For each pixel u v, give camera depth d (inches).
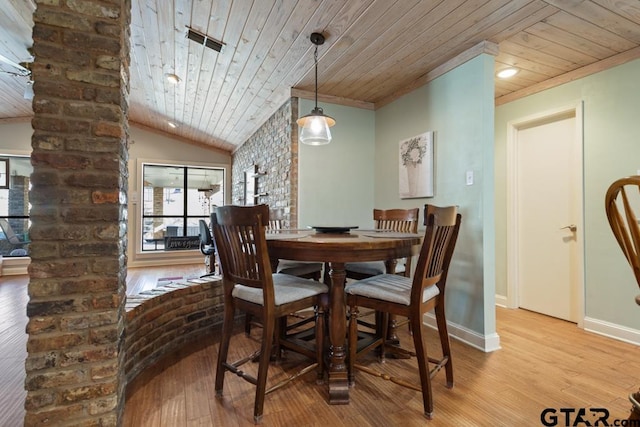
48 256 49.5
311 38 95.0
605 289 102.7
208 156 258.5
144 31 103.3
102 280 52.1
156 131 241.4
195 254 245.9
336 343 67.8
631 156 96.5
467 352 90.4
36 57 49.3
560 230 118.8
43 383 48.8
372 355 88.1
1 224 202.1
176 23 96.7
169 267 227.0
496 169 138.1
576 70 109.6
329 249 63.6
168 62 124.3
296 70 116.6
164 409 62.9
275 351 84.0
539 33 88.7
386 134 140.3
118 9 53.7
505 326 111.3
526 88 124.7
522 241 131.6
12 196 205.0
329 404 64.9
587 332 105.5
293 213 133.5
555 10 78.4
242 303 66.4
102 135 52.5
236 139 222.1
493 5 77.4
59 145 50.3
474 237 96.6
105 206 52.5
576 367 80.7
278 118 149.3
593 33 88.1
